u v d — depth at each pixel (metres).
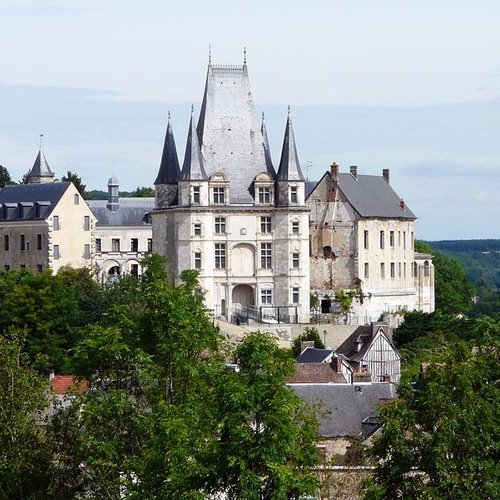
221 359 121.31
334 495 122.50
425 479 113.31
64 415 119.94
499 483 106.81
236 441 99.50
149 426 108.62
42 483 117.25
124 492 109.12
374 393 163.38
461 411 109.62
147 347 120.38
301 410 119.00
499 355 119.50
